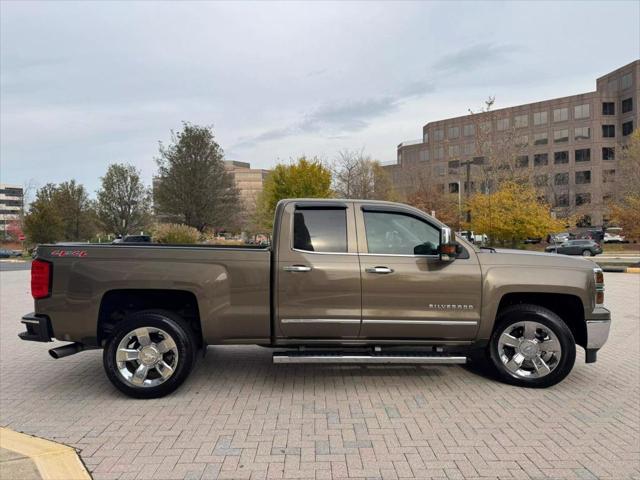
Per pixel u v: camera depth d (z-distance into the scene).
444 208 34.66
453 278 4.72
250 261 4.65
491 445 3.57
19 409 4.32
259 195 61.94
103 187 43.22
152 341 4.63
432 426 3.92
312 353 4.77
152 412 4.23
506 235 22.69
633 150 35.12
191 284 4.58
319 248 4.74
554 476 3.12
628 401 4.53
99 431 3.82
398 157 90.06
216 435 3.74
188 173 34.19
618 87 67.88
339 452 3.45
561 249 33.91
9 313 9.95
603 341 4.88
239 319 4.63
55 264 4.58
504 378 4.97
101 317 4.65
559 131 70.25
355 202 4.90
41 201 39.97
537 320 4.86
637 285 14.77
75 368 5.71
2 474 3.09
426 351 5.12
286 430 3.83
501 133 38.09
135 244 5.05
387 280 4.67
